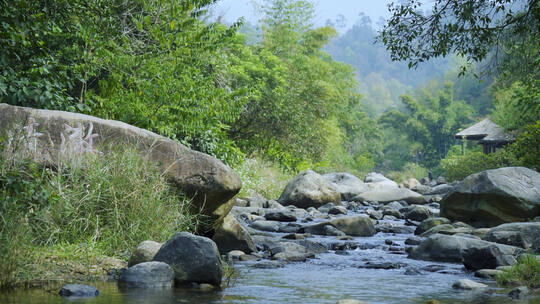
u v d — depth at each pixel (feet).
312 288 18.51
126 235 21.35
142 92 35.22
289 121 76.38
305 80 88.43
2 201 16.99
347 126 171.73
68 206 20.66
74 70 32.86
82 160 22.43
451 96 252.42
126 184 22.04
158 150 24.31
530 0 32.94
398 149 258.98
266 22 106.52
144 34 40.50
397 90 531.91
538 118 74.33
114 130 23.99
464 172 106.42
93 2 34.17
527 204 36.73
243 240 26.73
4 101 26.91
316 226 35.76
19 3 23.70
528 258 20.95
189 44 37.42
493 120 124.98
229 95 38.81
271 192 62.80
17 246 16.84
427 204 62.90
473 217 38.60
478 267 22.86
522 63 39.17
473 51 33.96
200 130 38.91
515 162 74.43
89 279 17.84
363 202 62.44
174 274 18.01
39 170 22.00
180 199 24.32
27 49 25.80
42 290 16.08
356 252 28.40
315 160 89.04
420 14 34.17
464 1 32.68
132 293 16.22
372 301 16.63
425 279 20.79
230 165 50.78
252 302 15.90
